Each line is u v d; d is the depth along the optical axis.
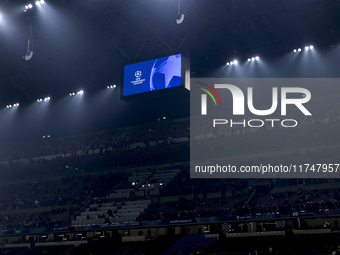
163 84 45.47
